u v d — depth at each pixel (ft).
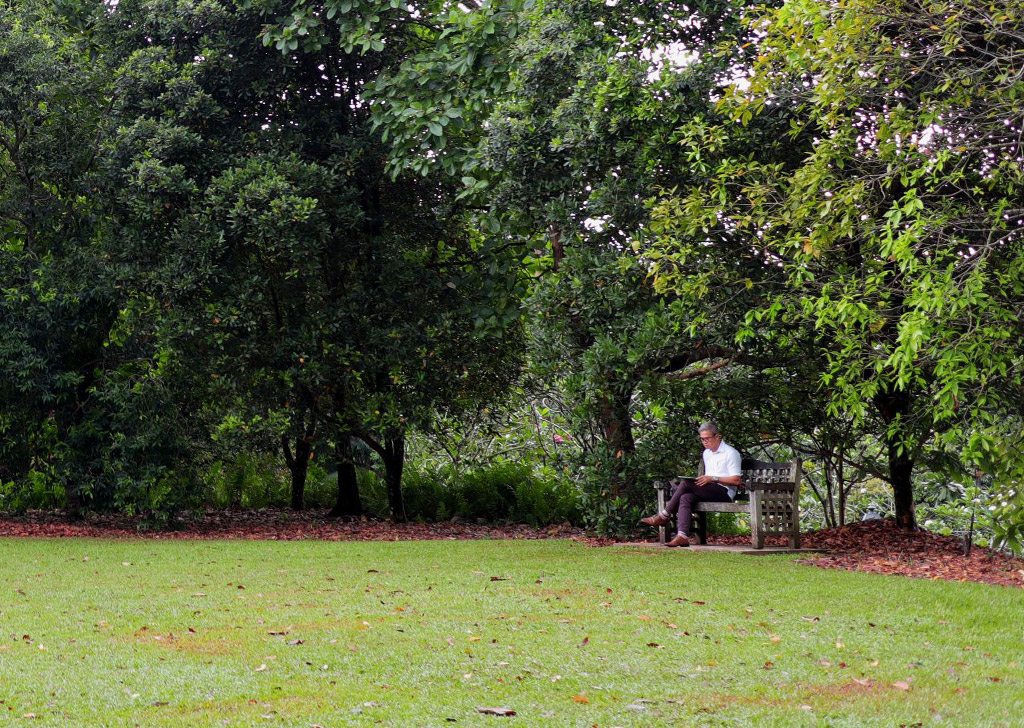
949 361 25.21
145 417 46.14
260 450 51.90
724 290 33.22
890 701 14.17
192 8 45.39
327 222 45.37
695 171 32.68
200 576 28.35
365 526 51.47
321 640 18.48
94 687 15.05
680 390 35.63
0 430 47.85
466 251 52.80
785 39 28.09
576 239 35.88
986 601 22.61
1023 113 25.12
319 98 49.60
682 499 35.58
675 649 17.78
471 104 42.37
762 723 13.17
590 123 34.01
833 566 29.78
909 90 28.73
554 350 37.09
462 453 61.11
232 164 45.65
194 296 45.98
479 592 24.75
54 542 39.37
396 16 45.93
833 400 30.14
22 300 45.21
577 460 39.27
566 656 17.17
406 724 13.12
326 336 48.37
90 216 48.14
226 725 13.03
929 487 48.62
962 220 26.81
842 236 28.96
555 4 36.42
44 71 44.14
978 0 25.13
